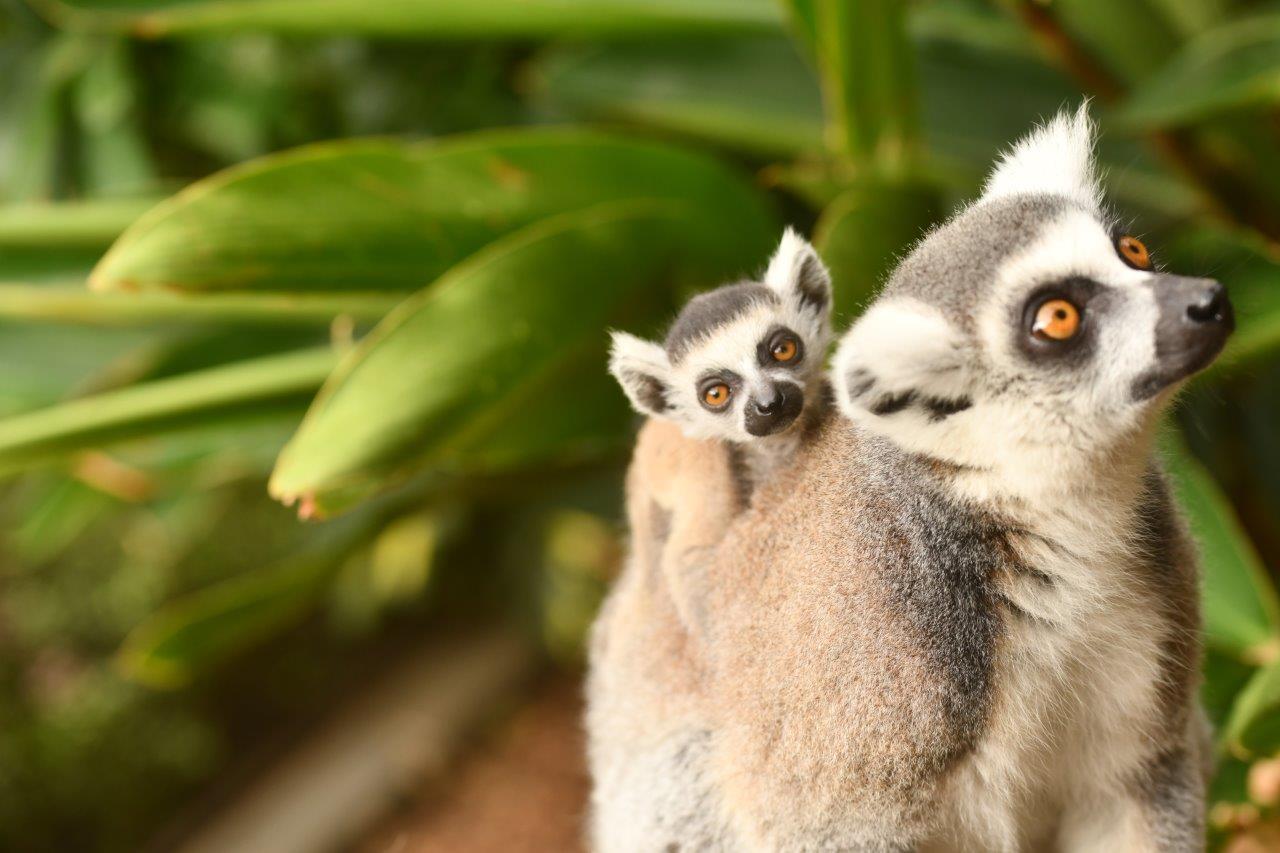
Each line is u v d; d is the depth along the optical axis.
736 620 1.05
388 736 2.18
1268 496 1.49
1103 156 1.45
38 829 1.93
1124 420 1.00
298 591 1.57
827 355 1.14
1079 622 1.02
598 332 1.24
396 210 1.23
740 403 1.09
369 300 1.25
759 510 1.06
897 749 1.01
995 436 1.00
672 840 1.09
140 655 1.50
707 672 1.07
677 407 1.12
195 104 1.76
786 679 1.03
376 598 2.21
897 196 1.28
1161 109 1.25
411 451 1.17
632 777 1.11
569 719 2.19
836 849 1.04
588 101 1.49
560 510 1.78
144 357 1.48
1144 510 1.03
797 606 1.03
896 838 1.03
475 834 1.95
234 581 2.19
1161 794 1.05
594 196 1.27
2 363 1.51
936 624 1.01
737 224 1.29
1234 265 1.21
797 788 1.04
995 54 1.48
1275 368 1.46
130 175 1.72
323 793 2.07
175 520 1.91
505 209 1.25
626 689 1.12
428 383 1.17
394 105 1.79
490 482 1.58
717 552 1.07
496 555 2.28
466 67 1.77
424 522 2.05
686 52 1.47
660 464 1.11
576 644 2.18
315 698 2.32
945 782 1.02
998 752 1.02
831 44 1.25
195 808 2.08
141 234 1.18
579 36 1.42
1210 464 1.43
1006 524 1.01
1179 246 1.23
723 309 1.13
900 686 1.01
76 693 2.03
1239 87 1.23
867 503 1.02
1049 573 1.02
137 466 1.48
